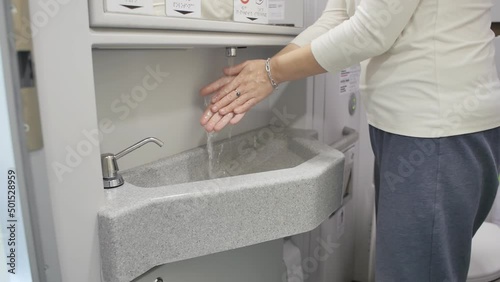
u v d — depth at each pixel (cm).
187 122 110
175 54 103
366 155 184
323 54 86
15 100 57
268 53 137
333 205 97
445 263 85
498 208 167
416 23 82
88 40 64
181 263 86
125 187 76
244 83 95
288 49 104
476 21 83
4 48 55
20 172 59
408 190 85
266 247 115
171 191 74
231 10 93
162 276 81
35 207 61
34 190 60
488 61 85
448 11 80
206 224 75
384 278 90
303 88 140
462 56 81
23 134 58
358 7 84
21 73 56
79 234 66
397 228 87
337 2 110
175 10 78
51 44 59
